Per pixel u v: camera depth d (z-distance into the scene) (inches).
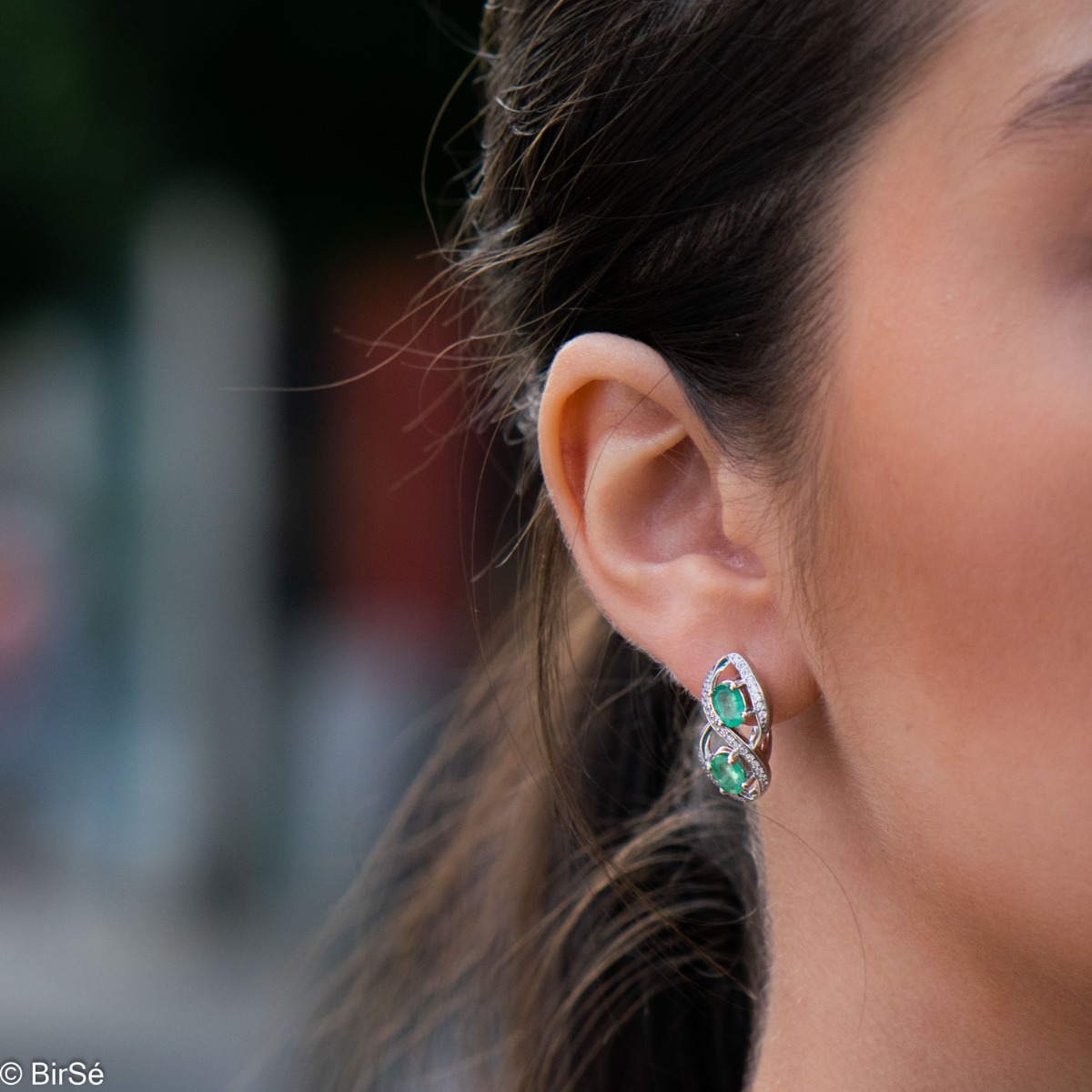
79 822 358.0
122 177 292.5
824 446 49.6
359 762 338.0
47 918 339.0
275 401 332.5
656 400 53.8
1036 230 45.3
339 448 344.5
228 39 262.2
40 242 315.6
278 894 334.0
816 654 50.5
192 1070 259.8
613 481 54.5
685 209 53.0
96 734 348.8
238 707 335.3
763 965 60.5
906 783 48.3
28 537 405.7
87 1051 268.1
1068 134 44.6
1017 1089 50.4
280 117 276.8
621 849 77.2
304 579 346.0
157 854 339.6
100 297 331.0
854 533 48.7
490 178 65.4
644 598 54.2
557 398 54.9
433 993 93.4
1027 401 45.0
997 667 45.7
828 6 48.7
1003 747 45.8
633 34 54.2
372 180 287.4
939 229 46.7
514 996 86.9
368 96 267.1
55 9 264.2
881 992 52.5
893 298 47.5
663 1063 83.2
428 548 360.5
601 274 56.4
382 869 96.9
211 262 320.2
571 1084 84.4
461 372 73.9
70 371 368.8
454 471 358.6
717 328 52.3
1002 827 46.1
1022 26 45.3
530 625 68.1
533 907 86.2
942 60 46.6
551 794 75.9
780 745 56.0
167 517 331.9
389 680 349.1
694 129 52.5
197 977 303.3
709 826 73.5
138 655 339.9
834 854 53.7
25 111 278.8
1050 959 46.8
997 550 45.4
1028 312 45.4
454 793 96.1
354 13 250.8
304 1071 101.0
